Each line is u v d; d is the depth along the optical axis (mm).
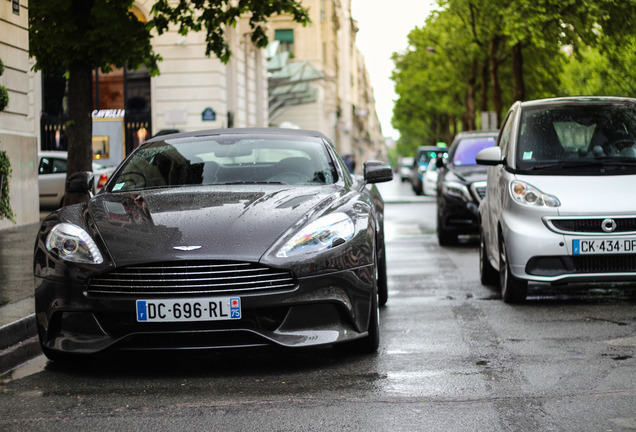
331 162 6988
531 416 4324
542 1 24781
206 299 5246
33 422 4441
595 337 6324
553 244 7734
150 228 5555
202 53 33594
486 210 9359
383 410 4492
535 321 7098
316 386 5047
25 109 16391
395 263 12062
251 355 5996
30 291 8117
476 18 33750
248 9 15430
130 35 13594
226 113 34719
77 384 5297
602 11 23797
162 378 5383
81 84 13359
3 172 14906
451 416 4352
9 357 6059
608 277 7723
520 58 29453
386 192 42000
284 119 71375
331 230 5590
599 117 8633
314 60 70812
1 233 14578
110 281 5387
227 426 4270
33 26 13367
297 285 5340
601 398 4629
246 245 5363
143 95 33938
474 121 45625
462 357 5762
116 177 6879
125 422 4395
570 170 8094
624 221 7719
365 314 5680
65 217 5902
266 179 6680
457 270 11109
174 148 7168
